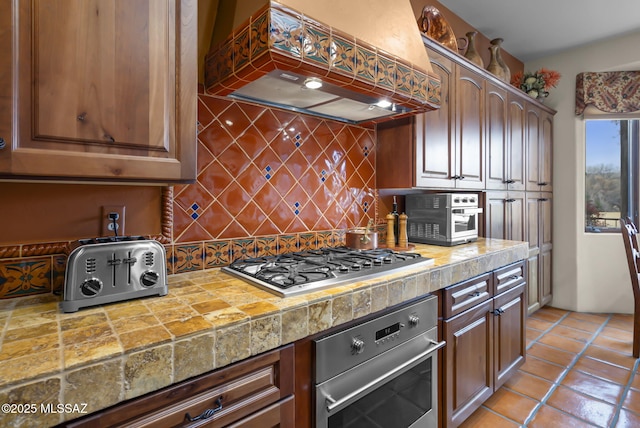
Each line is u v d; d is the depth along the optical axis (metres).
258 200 1.53
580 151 3.27
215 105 1.40
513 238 2.75
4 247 0.98
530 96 3.01
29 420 0.58
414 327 1.33
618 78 3.09
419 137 1.87
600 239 3.27
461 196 2.06
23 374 0.58
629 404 1.84
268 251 1.57
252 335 0.86
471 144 2.23
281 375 0.93
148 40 0.89
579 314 3.25
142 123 0.88
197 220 1.35
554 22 2.73
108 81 0.83
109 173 0.83
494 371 1.82
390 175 1.99
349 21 1.27
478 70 2.25
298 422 0.99
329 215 1.83
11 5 0.71
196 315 0.86
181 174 0.95
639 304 2.34
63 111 0.77
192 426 0.77
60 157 0.77
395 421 1.28
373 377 1.17
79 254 0.89
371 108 1.65
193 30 0.97
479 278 1.71
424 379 1.40
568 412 1.79
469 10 2.56
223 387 0.82
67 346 0.69
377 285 1.17
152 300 0.98
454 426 1.54
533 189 3.05
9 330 0.76
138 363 0.69
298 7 1.11
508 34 2.93
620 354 2.42
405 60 1.46
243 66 1.14
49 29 0.75
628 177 3.27
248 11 1.14
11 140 0.71
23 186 1.00
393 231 1.93
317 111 1.70
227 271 1.31
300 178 1.69
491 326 1.79
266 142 1.56
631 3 2.45
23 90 0.73
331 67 1.18
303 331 0.96
